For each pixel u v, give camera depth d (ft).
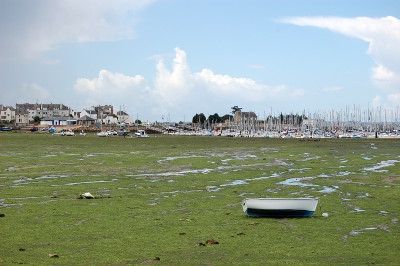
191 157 320.70
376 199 149.79
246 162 284.61
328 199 149.69
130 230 105.29
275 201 118.32
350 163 277.44
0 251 87.97
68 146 447.42
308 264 80.89
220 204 140.67
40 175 213.25
